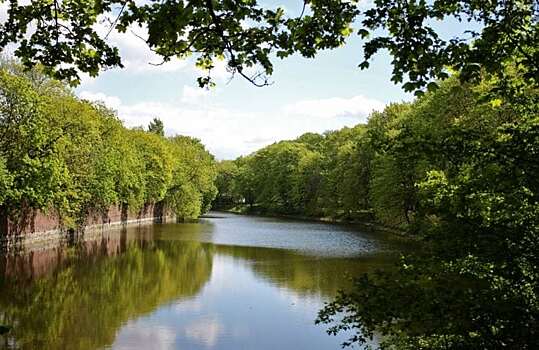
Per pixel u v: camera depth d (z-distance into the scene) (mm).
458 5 6484
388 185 49844
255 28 6398
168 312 21000
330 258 36656
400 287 7199
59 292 24000
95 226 59656
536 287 6523
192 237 53156
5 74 34969
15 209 37875
